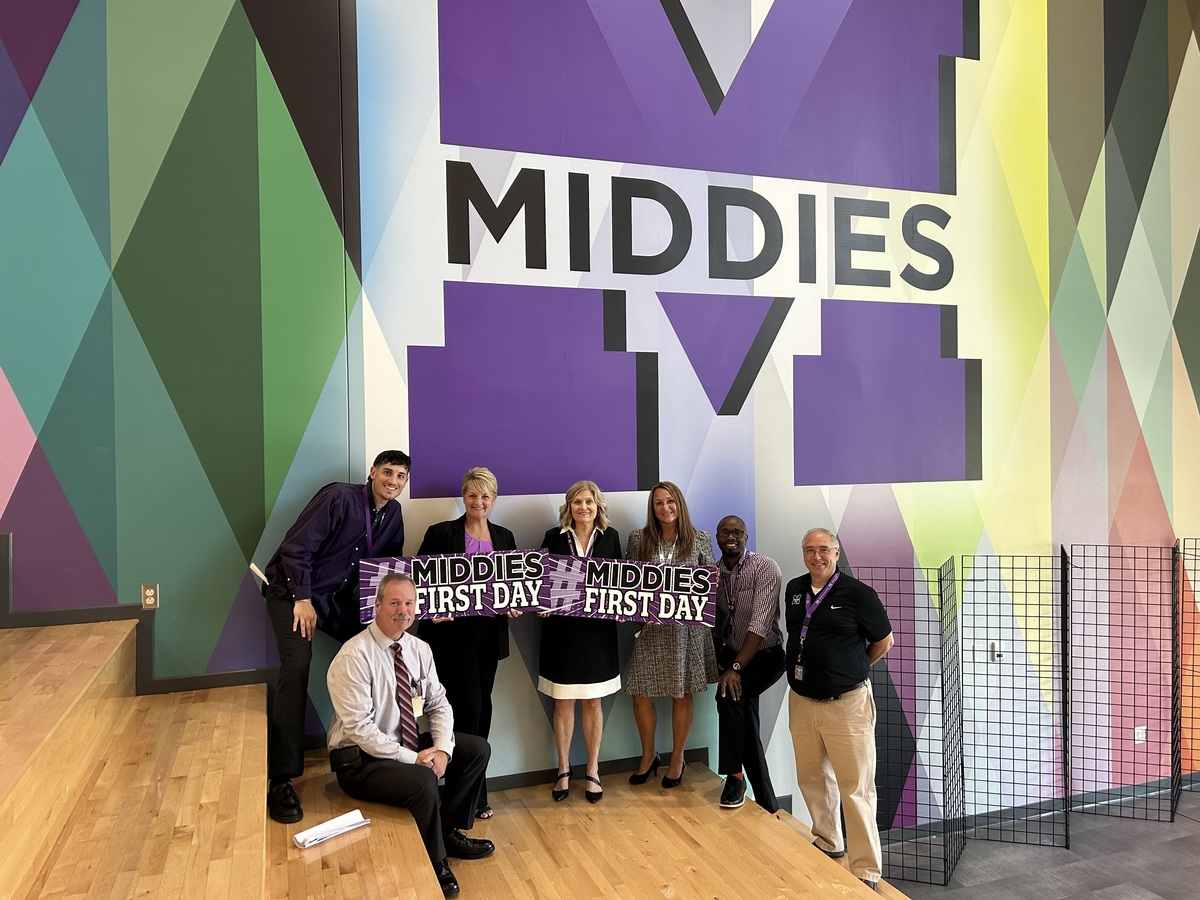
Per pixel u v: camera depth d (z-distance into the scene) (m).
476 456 4.10
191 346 3.70
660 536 4.04
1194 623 5.53
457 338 4.06
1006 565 5.09
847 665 3.72
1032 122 5.14
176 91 3.68
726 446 4.54
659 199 4.41
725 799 3.86
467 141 4.07
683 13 4.45
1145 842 4.74
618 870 3.30
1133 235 5.37
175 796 2.66
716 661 4.13
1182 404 5.48
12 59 3.48
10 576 3.48
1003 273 5.09
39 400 3.52
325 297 3.88
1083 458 5.25
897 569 4.85
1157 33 5.42
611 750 4.29
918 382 4.91
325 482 3.87
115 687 3.15
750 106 4.58
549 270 4.21
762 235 4.61
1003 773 5.07
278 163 3.81
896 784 4.84
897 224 4.87
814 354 4.70
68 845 2.34
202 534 3.72
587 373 4.29
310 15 3.86
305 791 3.33
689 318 4.47
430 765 3.19
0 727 2.23
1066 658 5.05
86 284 3.57
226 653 3.75
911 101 4.90
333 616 3.60
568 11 4.25
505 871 3.29
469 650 3.73
